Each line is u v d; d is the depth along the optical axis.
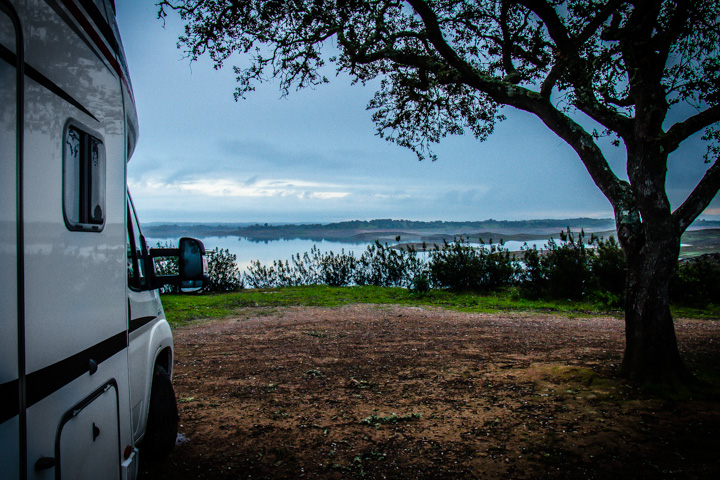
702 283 13.58
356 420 4.81
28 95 1.72
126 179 2.79
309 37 7.35
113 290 2.54
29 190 1.70
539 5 5.45
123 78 2.85
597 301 13.34
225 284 17.22
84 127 2.20
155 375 3.85
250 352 7.88
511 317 11.45
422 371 6.58
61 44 1.99
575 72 5.72
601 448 4.02
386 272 18.84
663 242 5.28
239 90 7.49
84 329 2.15
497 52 7.85
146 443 3.73
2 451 1.49
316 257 19.69
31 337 1.69
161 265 16.25
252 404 5.30
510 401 5.23
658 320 5.38
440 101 8.64
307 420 4.82
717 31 5.66
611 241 14.70
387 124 9.05
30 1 1.75
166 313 11.96
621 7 5.81
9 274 1.57
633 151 5.42
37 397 1.72
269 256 35.78
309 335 9.31
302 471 3.76
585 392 5.32
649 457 3.84
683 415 4.58
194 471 3.74
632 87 5.28
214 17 6.48
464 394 5.54
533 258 14.70
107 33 2.60
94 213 2.30
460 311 12.50
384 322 10.77
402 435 4.43
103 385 2.36
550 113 6.06
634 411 4.73
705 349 7.59
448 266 16.28
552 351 7.53
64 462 1.91
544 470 3.71
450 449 4.12
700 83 5.84
